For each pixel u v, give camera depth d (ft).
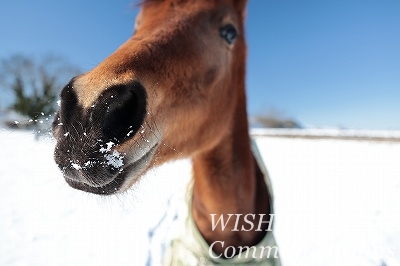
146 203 19.77
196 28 5.81
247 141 7.40
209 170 7.03
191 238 7.28
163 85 4.72
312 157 35.01
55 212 19.52
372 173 26.09
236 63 7.37
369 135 51.96
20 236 16.02
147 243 15.02
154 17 5.88
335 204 19.62
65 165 3.49
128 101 3.78
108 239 15.72
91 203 21.20
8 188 24.04
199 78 5.74
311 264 12.85
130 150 3.79
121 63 3.97
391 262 12.63
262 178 8.25
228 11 6.68
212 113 6.36
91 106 3.47
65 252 14.43
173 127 5.35
